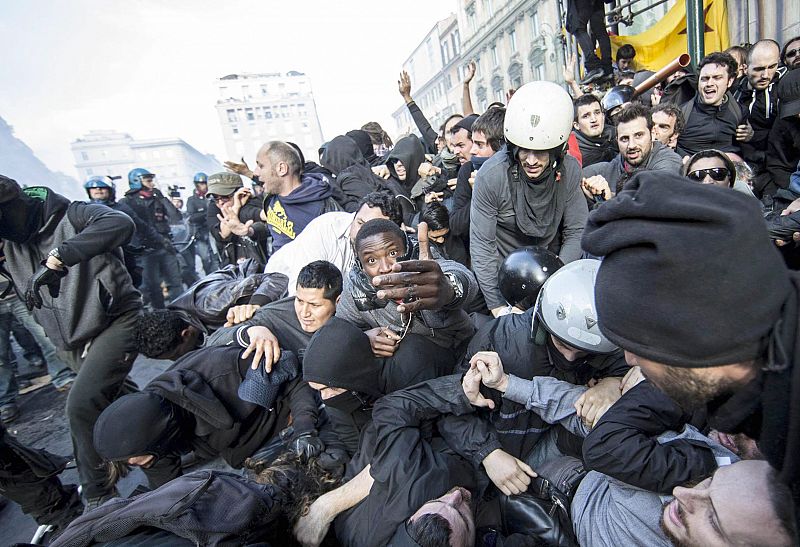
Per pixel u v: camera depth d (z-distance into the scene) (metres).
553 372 1.39
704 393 0.55
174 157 70.31
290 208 2.66
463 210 2.52
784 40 4.45
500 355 1.43
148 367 4.09
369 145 4.61
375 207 1.89
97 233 1.98
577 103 2.91
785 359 0.46
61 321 2.12
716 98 2.82
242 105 67.31
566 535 1.27
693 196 0.49
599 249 0.56
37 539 2.04
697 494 0.84
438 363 1.57
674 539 0.89
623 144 2.24
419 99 47.19
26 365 4.36
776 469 0.52
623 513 1.04
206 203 6.97
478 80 27.78
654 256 0.50
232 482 1.20
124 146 67.62
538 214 1.96
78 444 2.10
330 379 1.34
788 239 1.94
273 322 1.93
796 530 0.53
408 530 1.20
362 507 1.33
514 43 22.83
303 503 1.45
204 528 1.00
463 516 1.23
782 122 2.72
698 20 4.39
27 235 2.04
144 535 1.00
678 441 1.02
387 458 1.32
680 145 3.07
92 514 1.06
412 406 1.40
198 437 1.81
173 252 6.07
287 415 2.02
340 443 1.77
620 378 1.27
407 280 1.16
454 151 3.28
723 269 0.46
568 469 1.35
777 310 0.46
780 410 0.48
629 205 0.52
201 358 1.78
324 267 1.72
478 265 2.07
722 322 0.47
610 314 0.56
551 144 1.72
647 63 5.72
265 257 3.36
